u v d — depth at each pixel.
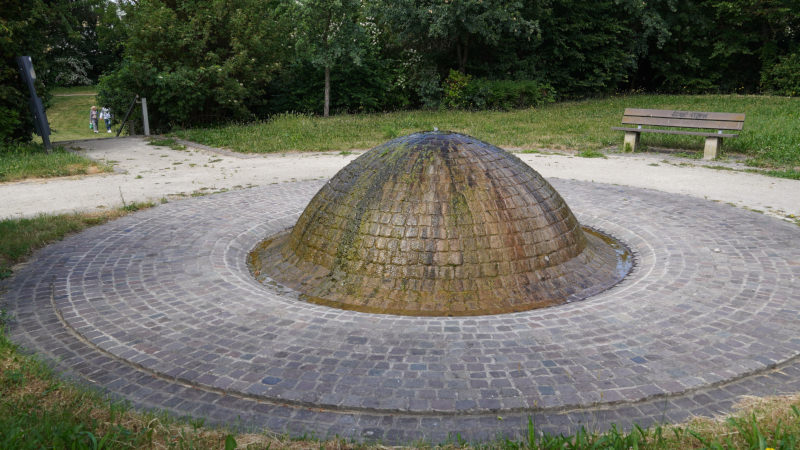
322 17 22.20
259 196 9.70
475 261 5.49
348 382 3.77
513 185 5.93
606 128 17.92
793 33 29.80
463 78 25.14
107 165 13.02
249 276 6.26
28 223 7.75
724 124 13.06
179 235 7.44
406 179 5.80
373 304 5.38
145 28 20.08
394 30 24.73
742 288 5.42
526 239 5.71
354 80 25.17
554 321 4.73
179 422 3.31
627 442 2.96
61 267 6.26
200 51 21.16
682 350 4.18
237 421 3.39
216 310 5.04
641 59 32.59
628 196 9.45
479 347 4.27
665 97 28.19
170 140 17.80
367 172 6.12
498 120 20.69
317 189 10.20
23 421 3.09
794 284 5.50
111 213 8.53
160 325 4.73
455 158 5.91
